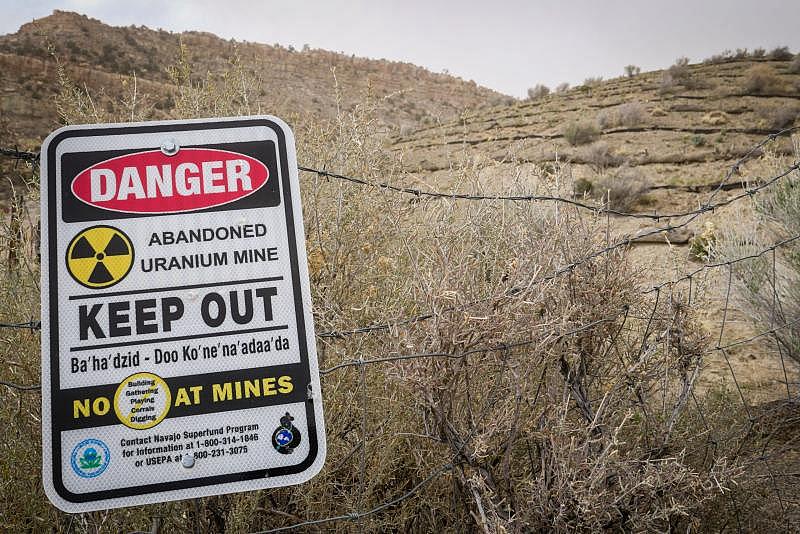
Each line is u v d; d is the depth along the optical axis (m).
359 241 3.31
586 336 2.76
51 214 1.93
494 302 2.28
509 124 38.69
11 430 2.48
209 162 2.03
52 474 1.81
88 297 1.90
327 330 2.79
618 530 2.47
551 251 2.74
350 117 3.54
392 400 2.58
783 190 6.88
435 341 2.19
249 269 1.99
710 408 3.56
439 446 2.55
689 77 45.72
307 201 3.40
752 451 3.33
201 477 1.87
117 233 1.95
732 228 7.51
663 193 18.84
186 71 3.71
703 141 27.55
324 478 2.52
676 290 3.13
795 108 29.72
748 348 7.23
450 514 2.55
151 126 2.02
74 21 63.94
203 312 1.94
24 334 2.69
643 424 3.01
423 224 3.33
